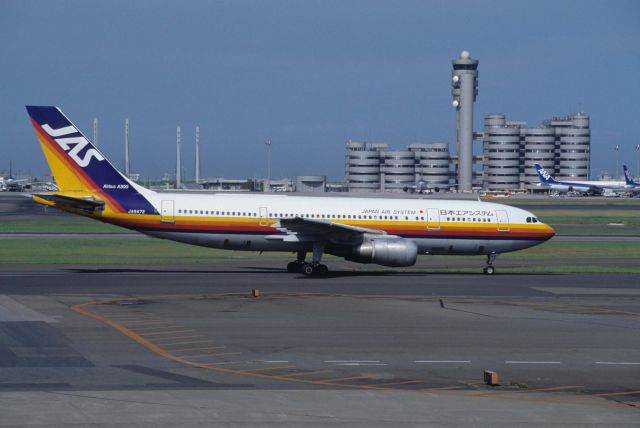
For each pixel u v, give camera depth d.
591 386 107.44
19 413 86.44
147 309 160.62
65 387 99.62
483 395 100.38
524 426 86.06
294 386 103.19
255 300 175.12
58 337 131.38
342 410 90.69
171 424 83.25
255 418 86.31
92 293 181.25
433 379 109.25
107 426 82.19
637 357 125.44
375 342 132.75
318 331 141.12
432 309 167.50
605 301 184.38
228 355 121.25
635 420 89.56
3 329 136.75
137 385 101.50
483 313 163.75
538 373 114.25
